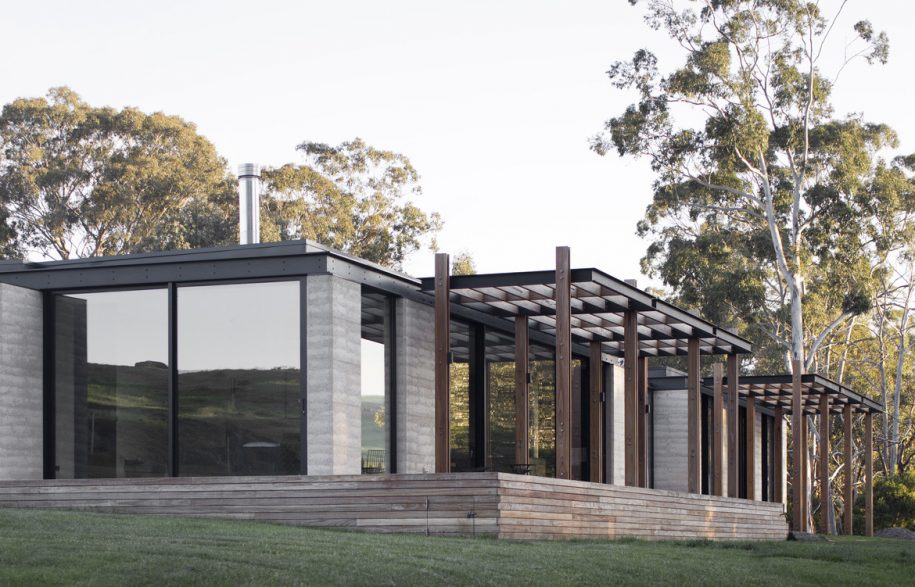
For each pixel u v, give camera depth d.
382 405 17.47
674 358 48.09
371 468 17.06
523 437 18.94
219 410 16.12
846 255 38.66
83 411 16.95
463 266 47.72
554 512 14.43
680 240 40.69
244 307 16.23
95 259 17.17
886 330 51.47
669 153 37.69
